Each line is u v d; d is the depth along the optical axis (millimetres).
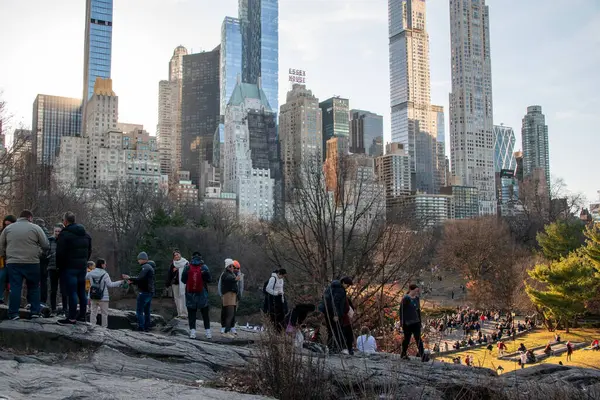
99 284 15406
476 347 47875
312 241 21562
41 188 46688
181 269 18641
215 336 14812
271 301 14164
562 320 56531
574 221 83125
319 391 8422
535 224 97500
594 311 59625
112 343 11492
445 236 89250
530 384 9922
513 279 62125
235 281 15688
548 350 44000
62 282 12344
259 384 8469
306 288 21469
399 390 9430
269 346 8617
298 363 8508
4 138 36812
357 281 19516
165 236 65812
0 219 34000
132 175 179000
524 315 65688
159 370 10531
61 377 7934
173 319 17672
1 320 12406
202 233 67000
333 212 22422
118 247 73938
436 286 82375
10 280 11914
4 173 34875
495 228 84562
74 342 11281
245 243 70500
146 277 15555
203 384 9781
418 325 13297
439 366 12258
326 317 12367
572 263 53062
